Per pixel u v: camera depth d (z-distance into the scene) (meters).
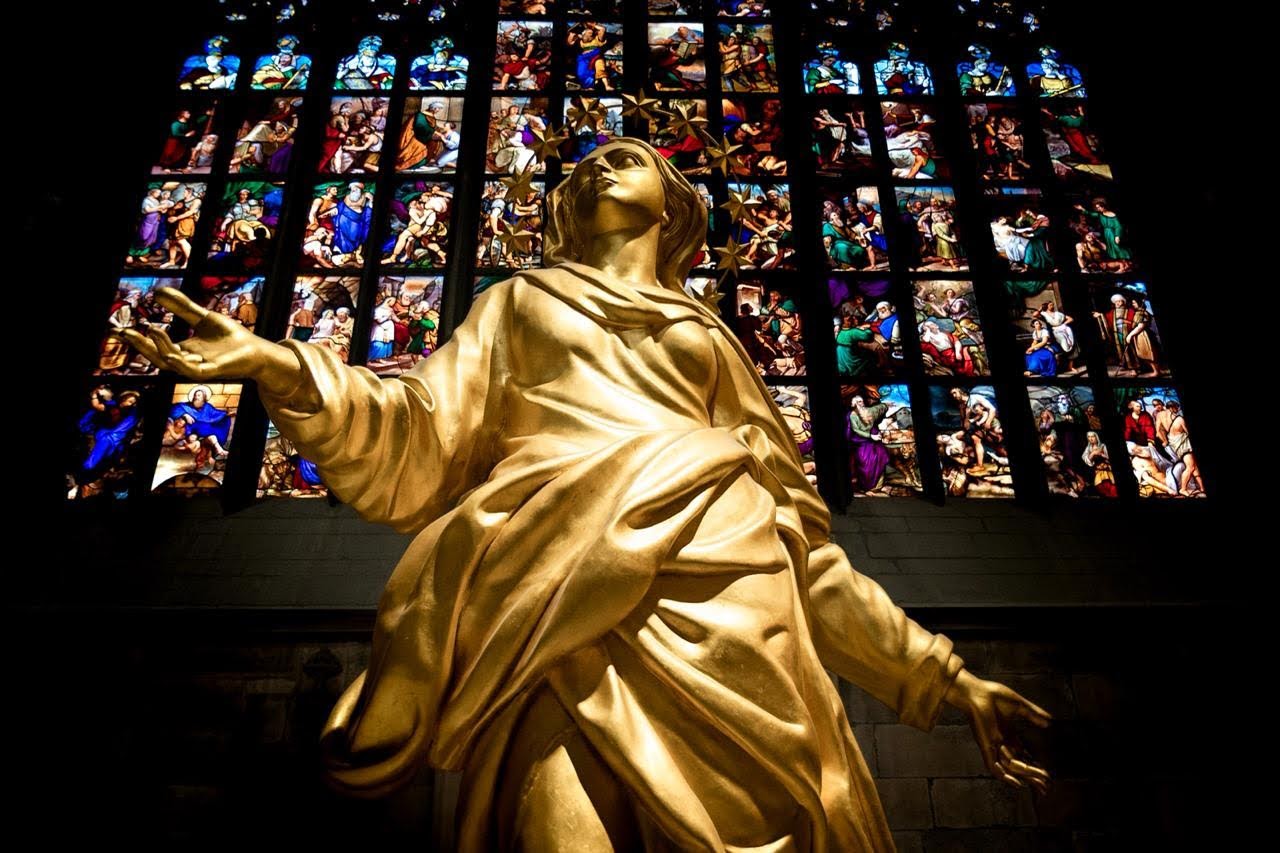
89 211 12.01
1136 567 10.09
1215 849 8.42
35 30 12.02
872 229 12.97
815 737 3.45
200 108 13.49
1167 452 11.30
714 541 3.66
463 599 3.58
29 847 8.14
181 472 10.80
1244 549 10.23
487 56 13.90
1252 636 9.42
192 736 8.69
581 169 5.36
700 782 3.32
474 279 12.16
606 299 4.45
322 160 13.10
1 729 8.61
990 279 12.42
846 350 12.04
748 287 12.44
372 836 8.16
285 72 13.80
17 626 9.12
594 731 3.29
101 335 11.62
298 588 9.56
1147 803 8.62
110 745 8.65
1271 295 11.40
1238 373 11.33
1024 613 9.50
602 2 14.69
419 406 4.12
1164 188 12.74
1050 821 8.52
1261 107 12.13
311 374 3.74
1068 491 11.06
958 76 14.14
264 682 8.97
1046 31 14.55
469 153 13.00
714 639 3.46
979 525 10.60
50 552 9.95
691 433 3.94
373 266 12.23
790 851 3.34
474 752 3.52
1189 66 12.95
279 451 10.95
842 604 4.54
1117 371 11.86
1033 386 11.77
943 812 8.52
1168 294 12.21
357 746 3.54
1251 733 8.95
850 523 10.58
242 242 12.38
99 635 9.15
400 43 14.09
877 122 13.74
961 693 4.50
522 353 4.42
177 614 9.23
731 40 14.44
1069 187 13.24
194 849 8.16
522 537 3.60
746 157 13.41
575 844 3.19
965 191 13.15
